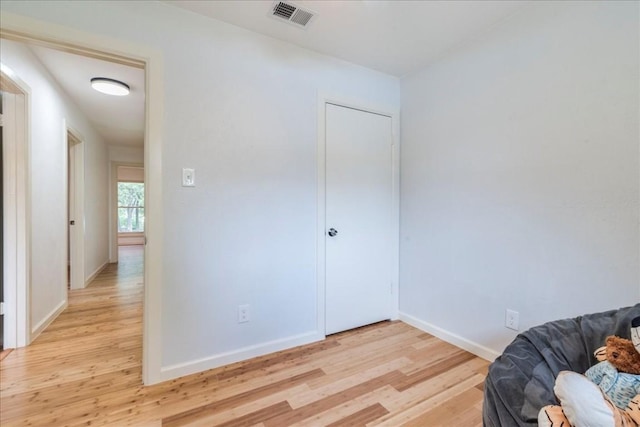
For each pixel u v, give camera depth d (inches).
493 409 39.2
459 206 88.7
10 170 88.2
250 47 81.5
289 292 88.7
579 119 63.7
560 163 66.8
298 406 62.2
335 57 94.9
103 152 208.7
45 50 93.0
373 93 103.5
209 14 74.5
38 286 98.7
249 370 76.2
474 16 75.0
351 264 101.2
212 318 77.4
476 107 83.9
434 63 96.7
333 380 71.6
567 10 65.4
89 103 140.8
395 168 109.5
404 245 109.0
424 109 100.3
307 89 90.8
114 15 65.7
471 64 85.2
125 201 346.6
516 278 74.9
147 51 68.8
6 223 88.0
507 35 76.3
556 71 67.3
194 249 74.9
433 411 60.7
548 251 68.8
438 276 95.7
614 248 59.1
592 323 45.1
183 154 73.2
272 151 85.3
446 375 73.8
